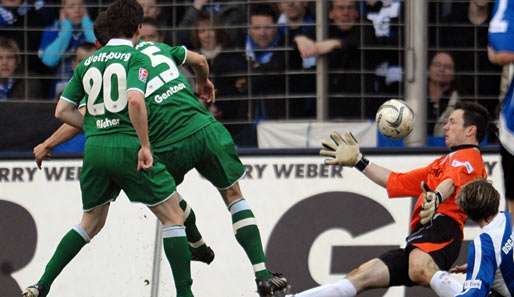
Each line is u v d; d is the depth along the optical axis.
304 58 30.89
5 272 29.67
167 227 24.64
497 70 30.92
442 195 25.23
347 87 30.88
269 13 31.05
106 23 24.77
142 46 25.42
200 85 26.77
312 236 29.45
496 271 23.75
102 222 25.83
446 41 30.92
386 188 26.84
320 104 30.94
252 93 31.28
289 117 31.05
